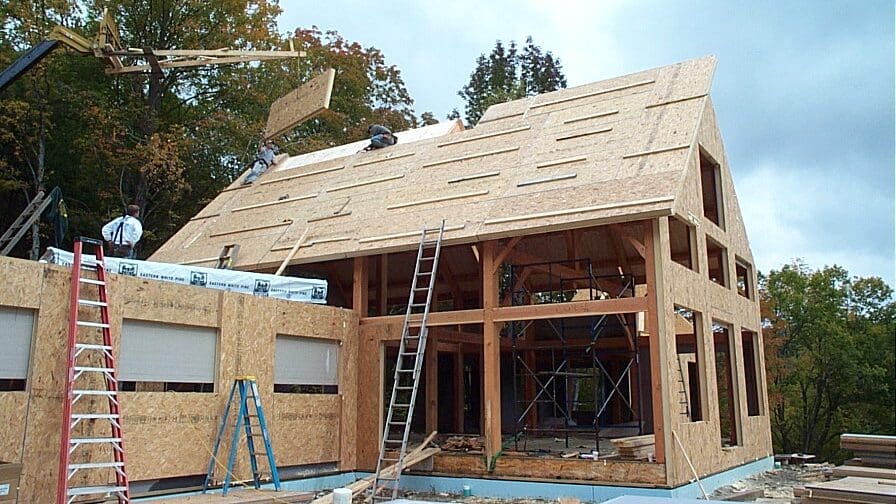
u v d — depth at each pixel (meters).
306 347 11.42
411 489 11.09
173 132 22.42
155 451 8.95
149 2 22.86
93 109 20.50
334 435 11.64
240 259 13.54
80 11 21.91
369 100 31.88
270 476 10.41
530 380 16.27
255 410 10.24
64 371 8.02
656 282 9.73
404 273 16.30
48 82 20.69
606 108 13.11
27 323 7.81
